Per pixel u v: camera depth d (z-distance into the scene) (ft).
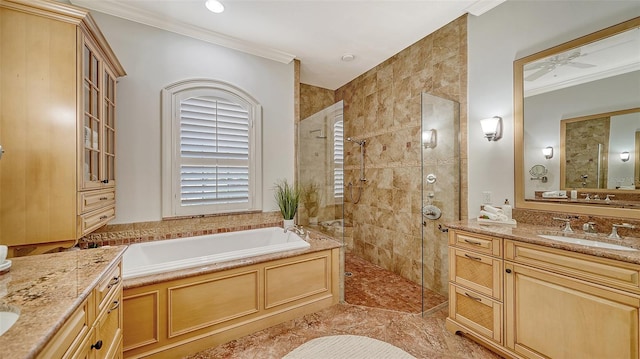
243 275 6.43
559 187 5.98
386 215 10.91
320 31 8.61
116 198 7.52
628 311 3.85
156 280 5.38
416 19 7.98
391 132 10.61
